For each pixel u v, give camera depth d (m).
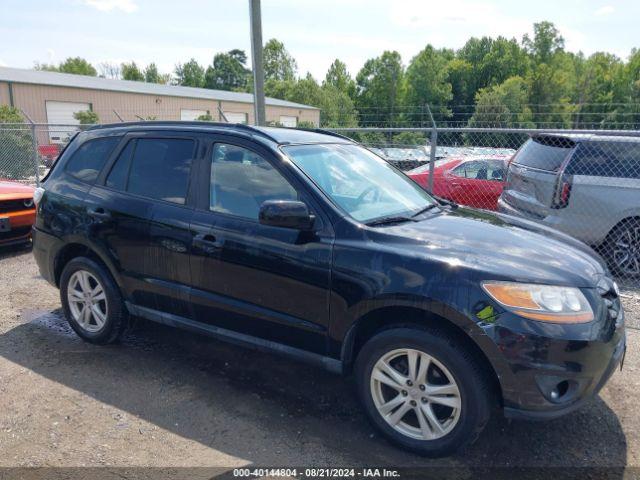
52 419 3.28
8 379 3.79
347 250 3.05
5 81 25.39
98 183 4.22
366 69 79.12
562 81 72.50
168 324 3.92
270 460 2.91
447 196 9.29
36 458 2.89
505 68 82.38
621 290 6.00
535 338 2.63
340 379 3.85
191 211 3.66
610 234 6.33
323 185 3.40
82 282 4.32
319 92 60.91
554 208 6.45
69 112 28.39
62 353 4.23
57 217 4.34
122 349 4.31
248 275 3.38
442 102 74.00
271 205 3.05
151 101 33.06
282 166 3.41
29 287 5.93
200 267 3.58
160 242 3.75
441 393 2.86
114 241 4.00
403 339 2.89
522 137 16.75
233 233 3.42
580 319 2.70
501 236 3.29
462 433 2.80
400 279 2.87
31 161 15.52
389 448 3.04
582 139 6.32
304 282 3.17
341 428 3.23
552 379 2.66
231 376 3.88
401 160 9.91
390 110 71.38
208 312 3.64
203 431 3.17
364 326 3.18
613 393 3.68
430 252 2.93
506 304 2.68
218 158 3.68
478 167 9.30
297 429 3.21
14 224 6.73
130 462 2.87
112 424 3.23
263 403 3.51
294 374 3.92
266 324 3.39
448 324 2.88
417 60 73.81
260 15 8.06
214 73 103.62
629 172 6.10
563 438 3.15
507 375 2.68
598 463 2.92
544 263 2.92
